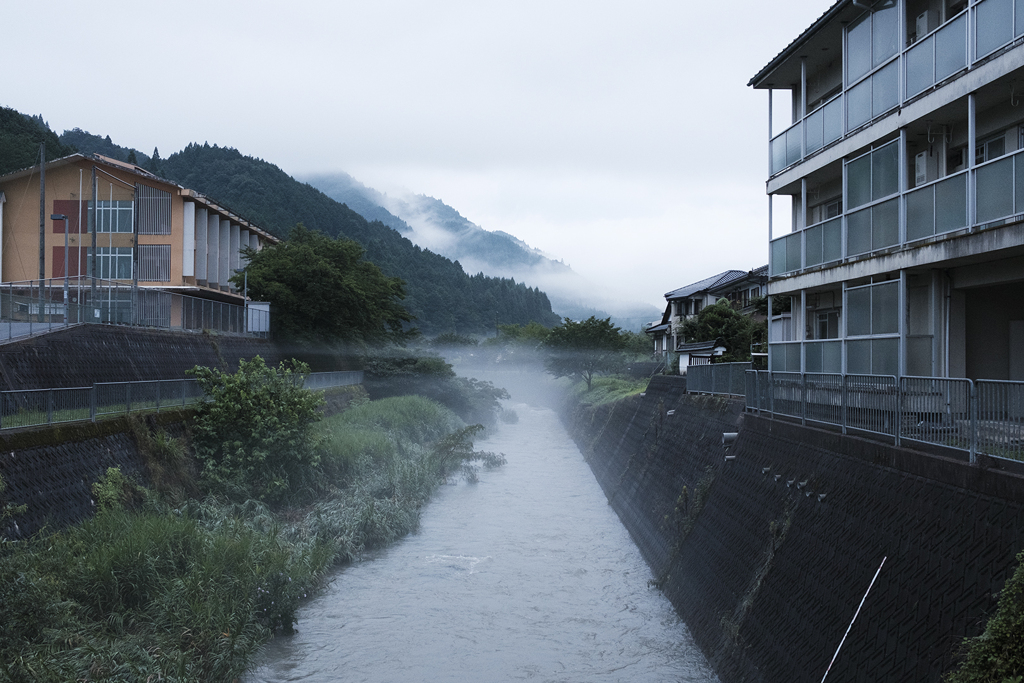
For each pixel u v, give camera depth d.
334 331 43.62
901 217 14.19
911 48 14.35
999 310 14.63
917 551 7.67
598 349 59.00
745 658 10.82
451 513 24.55
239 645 11.88
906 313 14.77
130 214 42.06
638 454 25.89
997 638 5.79
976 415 7.65
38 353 18.69
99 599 11.50
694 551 15.50
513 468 34.19
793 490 11.63
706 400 19.53
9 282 39.72
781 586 10.68
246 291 39.06
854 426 10.73
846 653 8.25
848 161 16.52
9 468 12.48
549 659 12.95
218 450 20.62
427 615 15.17
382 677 12.31
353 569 18.33
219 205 45.59
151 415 18.47
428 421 38.97
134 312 27.03
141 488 16.14
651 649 13.27
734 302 55.09
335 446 24.86
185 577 12.84
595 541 21.09
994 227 11.70
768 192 20.83
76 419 15.48
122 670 9.71
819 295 20.12
